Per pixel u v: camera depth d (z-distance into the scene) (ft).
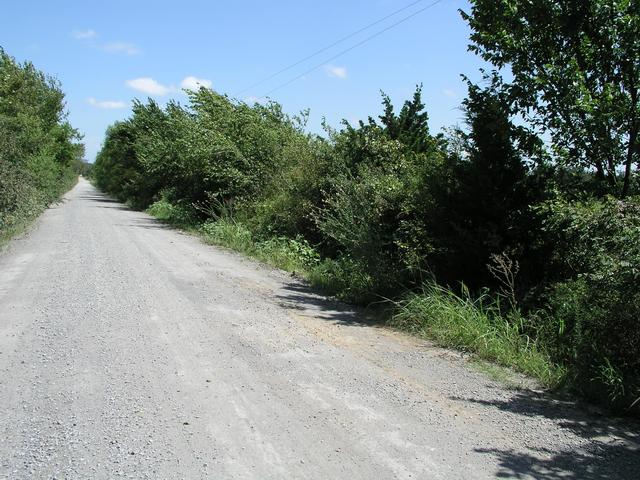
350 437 13.78
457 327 23.48
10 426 13.70
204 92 82.23
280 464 12.24
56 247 47.98
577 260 24.81
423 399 16.74
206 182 76.07
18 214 63.26
